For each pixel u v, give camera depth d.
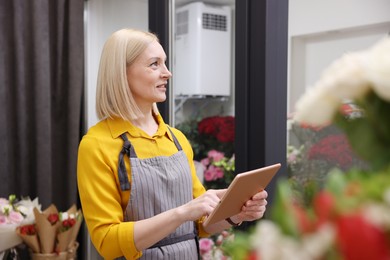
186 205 1.33
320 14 2.47
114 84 1.51
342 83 0.46
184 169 1.58
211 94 2.74
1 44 2.76
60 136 3.03
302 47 2.53
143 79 1.51
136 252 1.36
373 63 0.45
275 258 0.43
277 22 1.94
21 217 2.34
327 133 2.02
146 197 1.46
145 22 3.04
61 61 2.99
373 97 0.47
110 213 1.41
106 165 1.45
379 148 0.49
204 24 2.73
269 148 1.94
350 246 0.38
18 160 2.85
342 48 2.44
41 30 2.83
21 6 2.81
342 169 1.97
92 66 3.16
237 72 2.02
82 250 3.12
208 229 1.62
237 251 0.50
